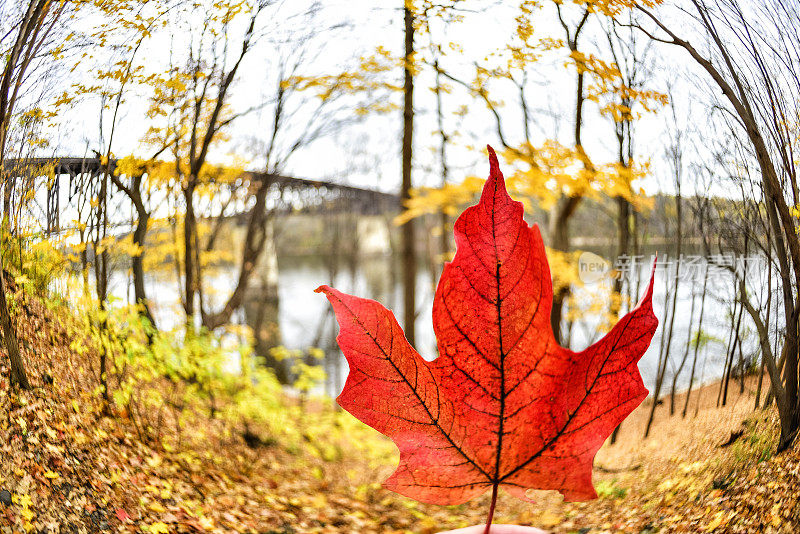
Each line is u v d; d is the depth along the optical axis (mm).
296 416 6820
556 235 5570
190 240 5371
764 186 2320
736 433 2514
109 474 2883
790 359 2133
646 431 3609
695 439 2889
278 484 4312
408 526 3623
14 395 2621
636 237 4297
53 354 2965
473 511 3736
